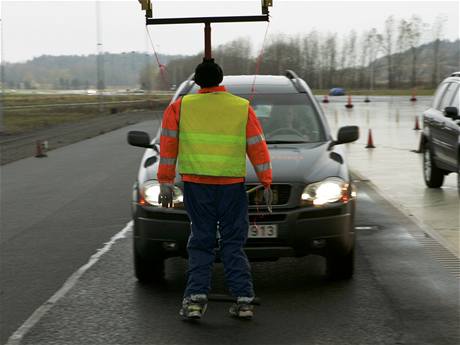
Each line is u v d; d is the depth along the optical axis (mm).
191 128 11438
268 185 11539
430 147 27453
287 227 12742
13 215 23562
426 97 176000
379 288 13500
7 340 10805
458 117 24688
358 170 33375
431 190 27125
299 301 12711
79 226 21125
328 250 13164
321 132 15820
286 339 10672
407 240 18031
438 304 12391
